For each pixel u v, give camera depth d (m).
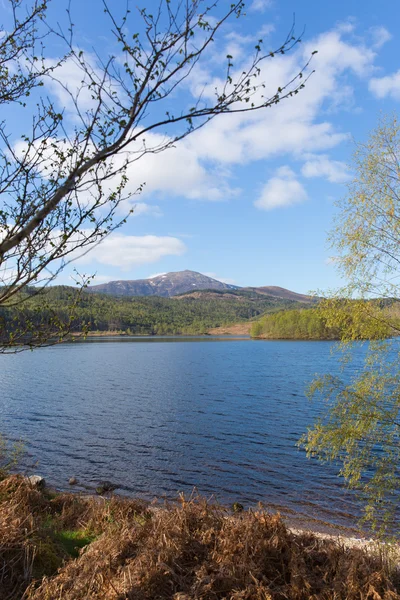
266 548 5.55
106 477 14.73
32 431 20.92
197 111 2.79
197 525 6.23
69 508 9.34
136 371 49.78
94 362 63.12
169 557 5.32
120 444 18.70
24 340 3.63
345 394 7.57
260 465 15.92
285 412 25.09
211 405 27.52
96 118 2.91
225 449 17.91
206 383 38.16
